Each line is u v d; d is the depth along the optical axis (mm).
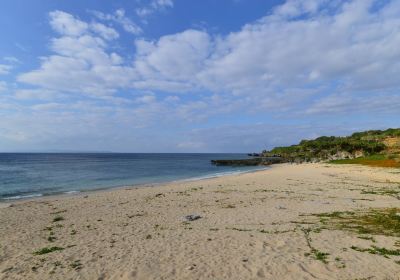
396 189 24812
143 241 11273
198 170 63812
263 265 8500
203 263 8797
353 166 50656
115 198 23094
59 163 88500
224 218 14898
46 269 8750
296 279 7598
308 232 11680
